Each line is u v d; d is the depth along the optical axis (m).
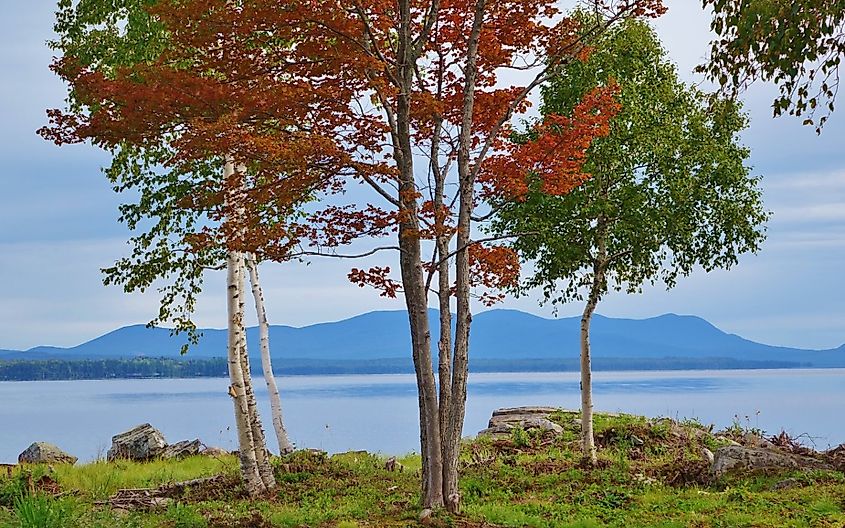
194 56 14.30
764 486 15.58
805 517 12.86
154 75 13.56
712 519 13.16
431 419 13.75
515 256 16.05
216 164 19.12
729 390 122.25
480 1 14.59
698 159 19.80
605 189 20.00
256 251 14.18
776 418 54.91
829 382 176.88
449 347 14.34
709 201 19.70
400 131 14.05
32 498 12.80
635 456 21.38
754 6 9.71
